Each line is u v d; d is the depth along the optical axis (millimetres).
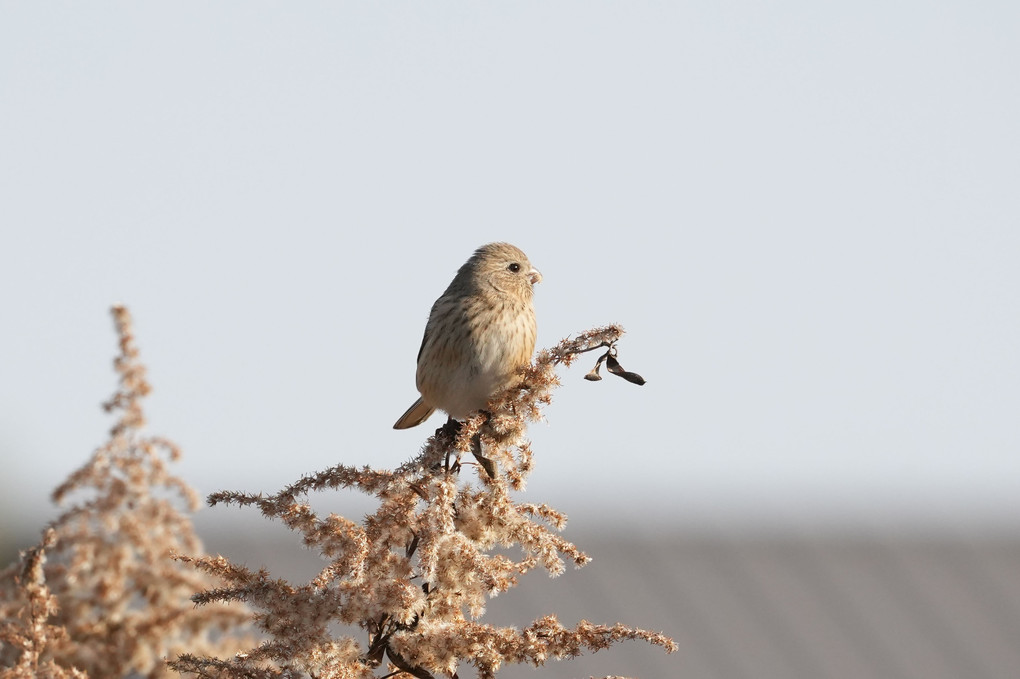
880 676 20391
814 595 23578
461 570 8883
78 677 8961
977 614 23188
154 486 9844
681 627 21500
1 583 9328
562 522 9445
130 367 9766
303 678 8375
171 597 9891
